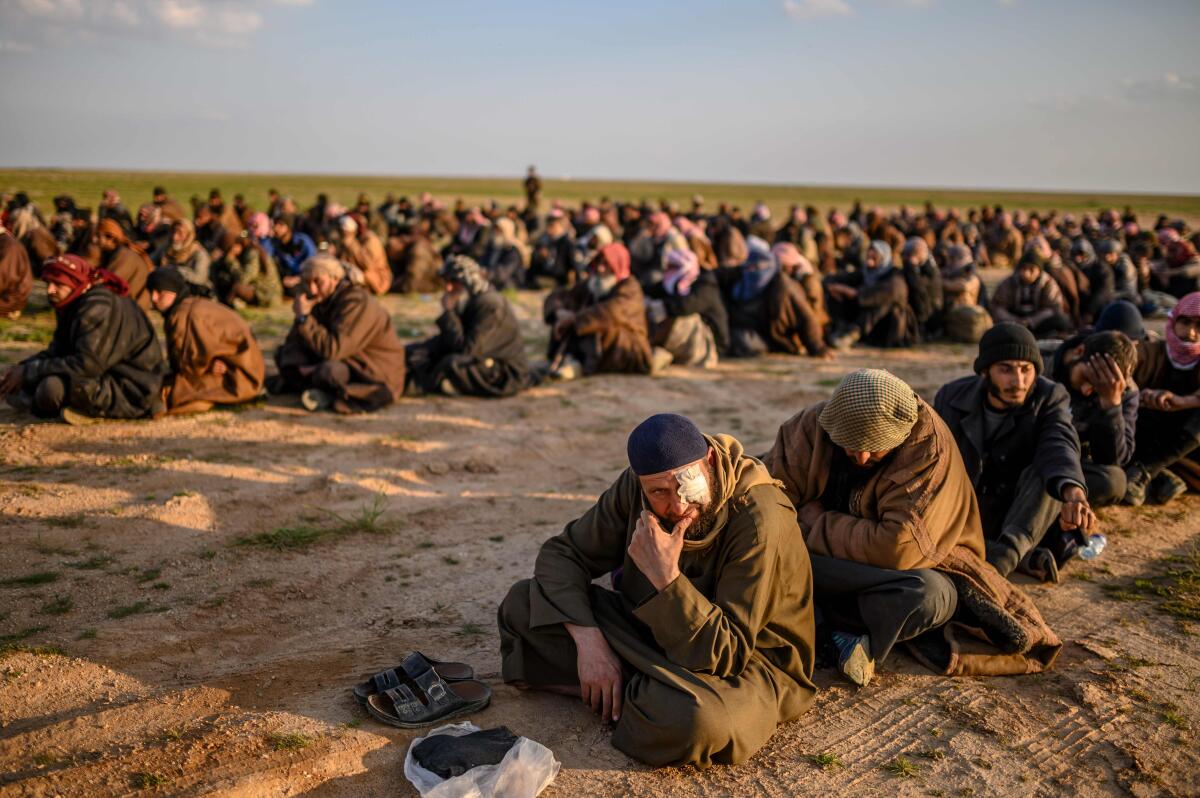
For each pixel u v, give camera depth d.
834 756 3.35
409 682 3.58
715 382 9.69
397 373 8.30
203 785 2.97
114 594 4.46
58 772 3.01
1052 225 30.89
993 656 3.95
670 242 12.30
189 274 11.91
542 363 10.24
